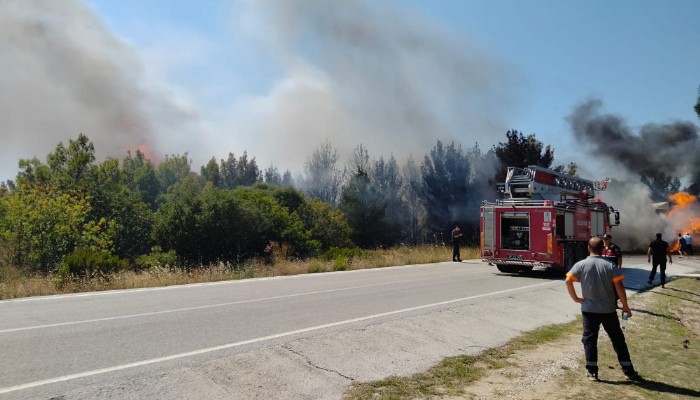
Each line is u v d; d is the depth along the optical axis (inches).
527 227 697.6
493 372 256.5
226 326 310.2
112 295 452.4
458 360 271.7
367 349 276.8
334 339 285.3
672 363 284.2
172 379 209.2
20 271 735.7
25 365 217.5
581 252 737.6
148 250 1307.8
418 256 1003.3
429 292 499.8
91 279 522.6
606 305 252.4
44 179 1306.6
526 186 736.3
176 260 1116.5
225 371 223.9
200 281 592.1
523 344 319.3
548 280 651.5
